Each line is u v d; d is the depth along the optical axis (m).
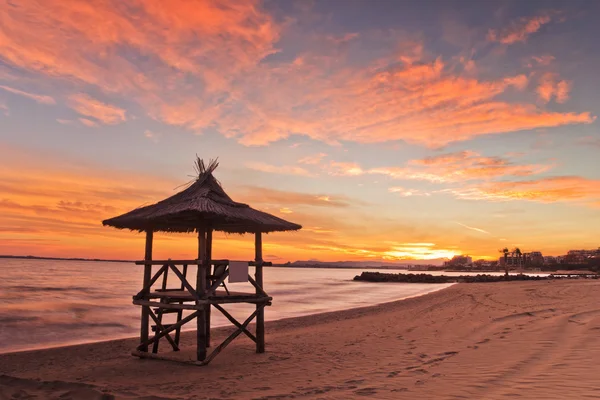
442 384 6.08
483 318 14.66
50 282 55.84
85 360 10.98
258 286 10.84
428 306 24.19
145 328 10.55
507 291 33.69
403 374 7.05
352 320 19.05
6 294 35.69
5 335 16.06
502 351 8.18
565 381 5.59
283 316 23.08
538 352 7.68
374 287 63.88
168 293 10.65
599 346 7.68
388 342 11.14
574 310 14.75
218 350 9.65
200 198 9.67
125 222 10.30
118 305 28.05
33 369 9.91
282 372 8.21
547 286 39.00
